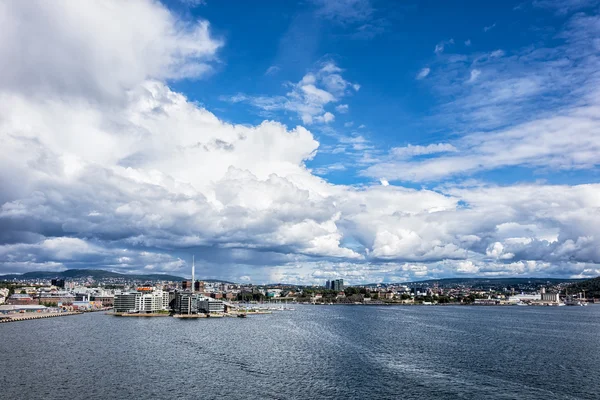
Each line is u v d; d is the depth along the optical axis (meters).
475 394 199.38
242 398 193.88
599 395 198.75
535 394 199.50
